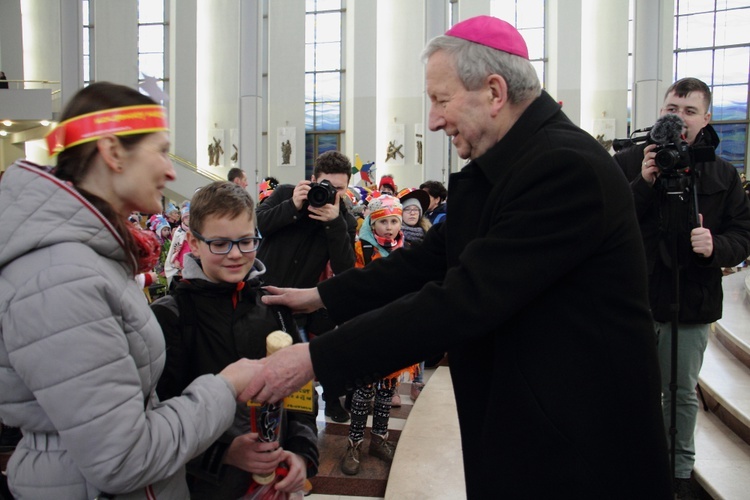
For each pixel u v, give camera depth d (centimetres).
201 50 1781
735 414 262
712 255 206
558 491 113
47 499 95
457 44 123
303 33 1717
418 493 243
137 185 100
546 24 1642
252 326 143
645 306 118
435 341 111
